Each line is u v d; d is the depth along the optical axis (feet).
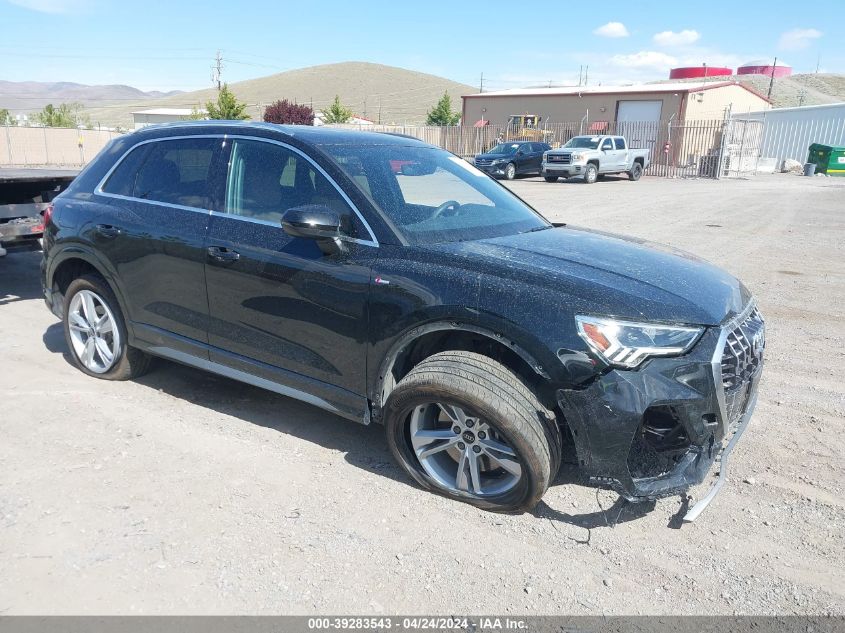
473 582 9.04
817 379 16.76
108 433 12.84
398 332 10.59
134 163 14.51
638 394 9.20
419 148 14.48
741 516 10.75
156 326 13.96
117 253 14.02
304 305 11.54
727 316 10.16
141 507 10.43
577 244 12.09
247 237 12.21
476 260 10.44
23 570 8.89
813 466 12.35
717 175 103.81
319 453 12.41
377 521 10.31
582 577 9.21
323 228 10.66
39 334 18.94
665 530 10.35
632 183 91.30
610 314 9.42
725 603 8.77
